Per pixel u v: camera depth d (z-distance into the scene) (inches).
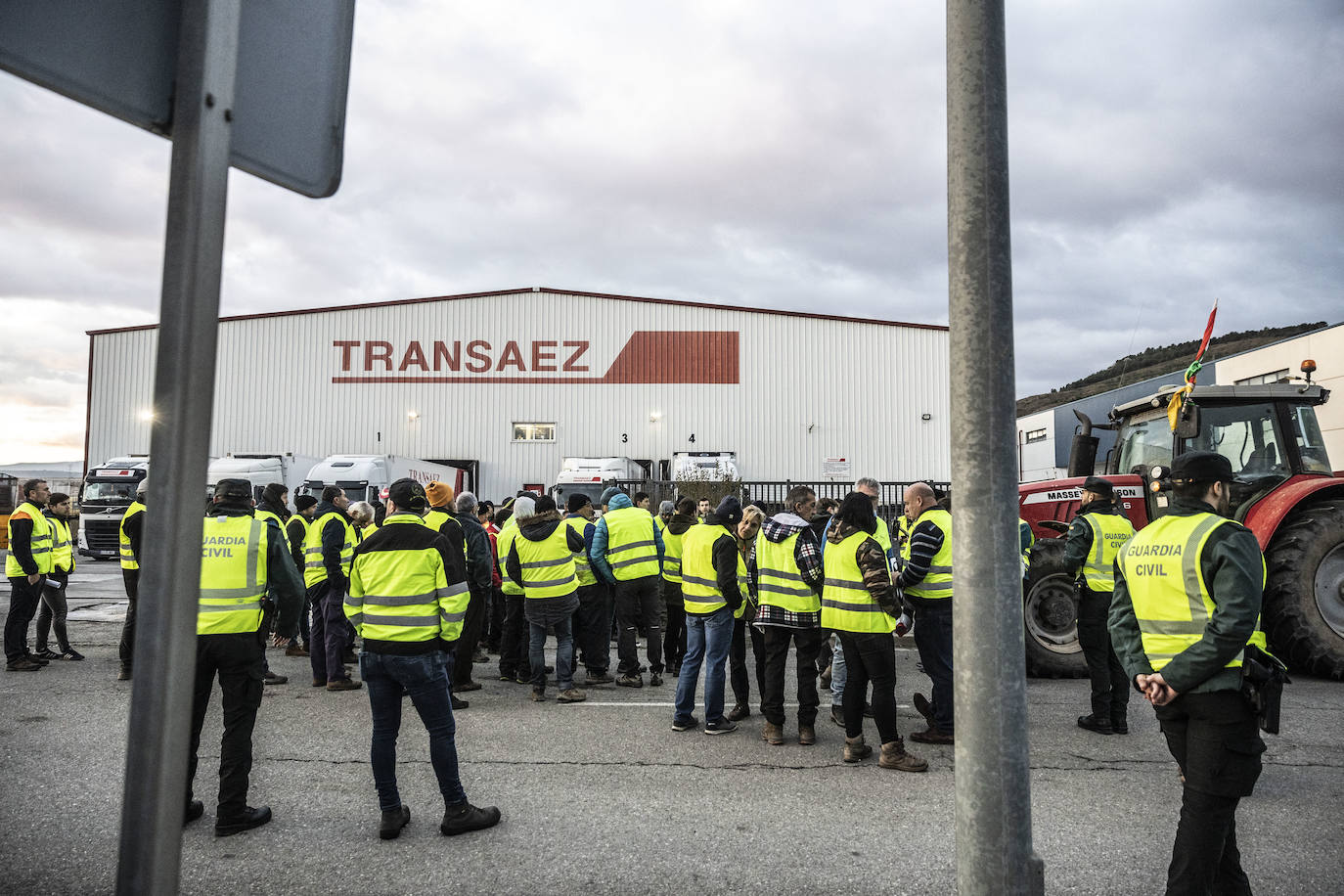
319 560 280.7
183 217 43.5
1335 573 279.6
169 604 40.8
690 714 229.3
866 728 231.8
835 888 127.3
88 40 43.3
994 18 77.6
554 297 1158.3
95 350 1139.3
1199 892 100.1
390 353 1148.5
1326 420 581.9
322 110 54.4
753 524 278.5
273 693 274.1
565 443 1138.0
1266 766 188.4
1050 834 148.5
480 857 139.4
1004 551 73.7
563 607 264.2
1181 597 106.2
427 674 148.6
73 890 124.5
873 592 187.2
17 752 196.5
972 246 75.6
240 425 1130.7
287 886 128.3
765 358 1147.9
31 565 302.5
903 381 1146.0
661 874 132.4
